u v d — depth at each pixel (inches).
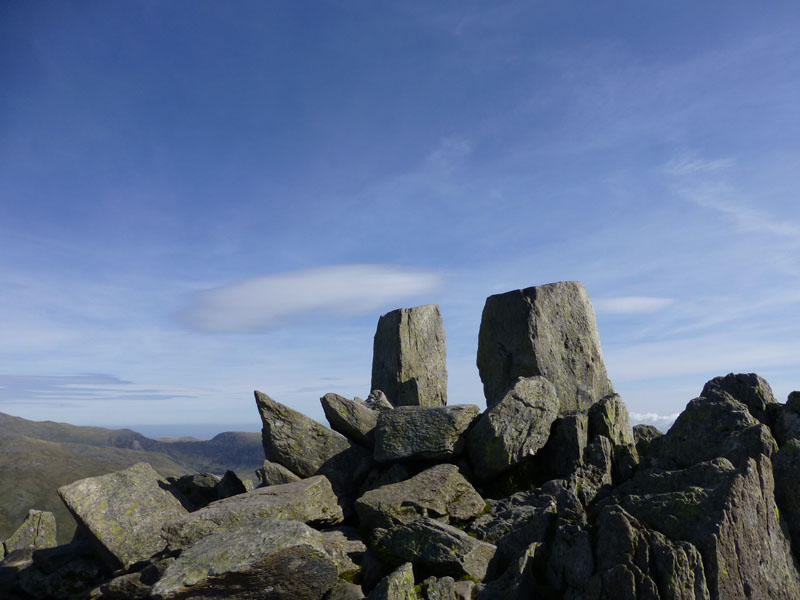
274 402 697.0
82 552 637.3
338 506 601.9
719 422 518.9
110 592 496.7
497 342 778.8
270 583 448.1
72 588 604.7
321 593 472.4
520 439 609.0
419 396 911.7
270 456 682.2
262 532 474.3
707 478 447.5
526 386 637.9
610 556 395.5
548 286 767.1
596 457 580.1
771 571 395.5
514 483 621.6
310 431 687.7
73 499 582.2
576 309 768.9
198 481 745.0
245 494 600.4
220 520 534.0
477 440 623.8
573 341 753.0
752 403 565.6
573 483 547.5
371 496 577.3
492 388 776.3
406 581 431.5
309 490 571.5
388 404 835.4
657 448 551.5
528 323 742.5
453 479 584.1
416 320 961.5
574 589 403.2
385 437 643.5
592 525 435.5
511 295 771.4
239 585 437.4
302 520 547.5
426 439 629.9
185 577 427.2
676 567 368.8
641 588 369.1
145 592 484.1
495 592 424.8
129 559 538.6
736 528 390.9
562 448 614.5
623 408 647.8
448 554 470.0
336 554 498.9
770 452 460.4
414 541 491.8
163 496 617.6
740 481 406.6
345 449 684.7
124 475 628.1
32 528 1040.2
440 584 438.0
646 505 430.6
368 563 504.1
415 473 636.1
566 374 735.1
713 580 370.9
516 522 523.2
